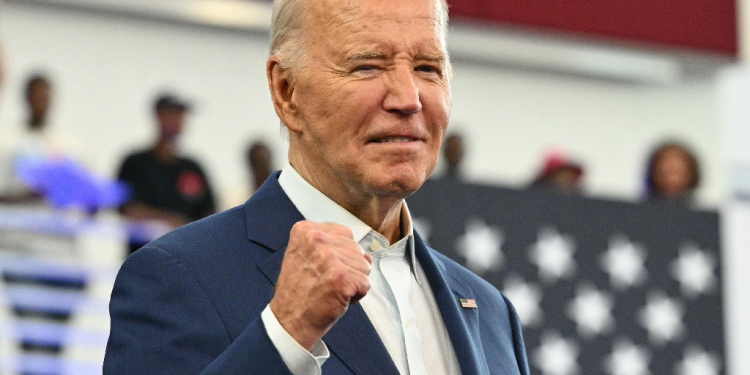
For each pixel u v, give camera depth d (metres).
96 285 7.59
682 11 10.31
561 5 9.87
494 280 7.93
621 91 10.16
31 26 8.12
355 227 2.88
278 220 2.89
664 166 10.03
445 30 2.94
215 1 8.51
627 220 8.43
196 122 8.50
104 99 8.23
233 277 2.72
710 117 10.38
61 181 7.78
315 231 2.38
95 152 8.09
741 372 9.33
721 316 8.49
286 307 2.37
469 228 7.91
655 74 10.21
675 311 8.39
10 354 7.10
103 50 8.31
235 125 8.62
